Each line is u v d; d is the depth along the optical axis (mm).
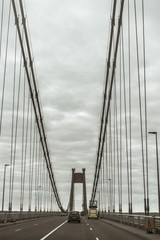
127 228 30750
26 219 54219
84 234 24875
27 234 23734
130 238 21469
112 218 54750
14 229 29328
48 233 24984
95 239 20672
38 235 22938
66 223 44312
